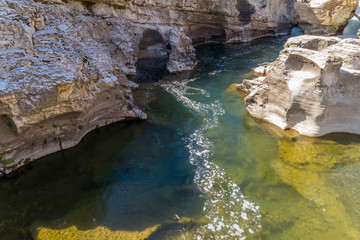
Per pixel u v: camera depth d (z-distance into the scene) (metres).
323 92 8.83
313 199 6.69
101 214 6.36
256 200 6.77
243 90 14.07
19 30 7.33
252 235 5.75
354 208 6.33
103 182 7.54
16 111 6.83
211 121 10.97
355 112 9.21
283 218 6.17
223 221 6.15
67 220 6.15
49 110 7.49
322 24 30.83
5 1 7.34
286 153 8.60
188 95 13.51
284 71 9.63
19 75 6.92
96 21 14.03
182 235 5.75
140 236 5.69
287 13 33.00
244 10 27.84
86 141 9.39
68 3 12.77
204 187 7.34
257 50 23.75
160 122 10.86
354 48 9.99
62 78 7.39
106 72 9.84
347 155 8.26
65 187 7.30
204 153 8.90
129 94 11.73
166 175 7.86
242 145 9.27
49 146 8.45
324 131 9.34
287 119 9.96
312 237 5.63
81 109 8.25
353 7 30.30
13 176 7.54
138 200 6.86
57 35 8.57
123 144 9.37
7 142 7.19
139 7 18.14
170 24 20.97
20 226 5.98
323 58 8.53
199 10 22.80
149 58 19.81
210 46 25.52
